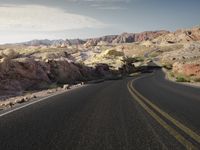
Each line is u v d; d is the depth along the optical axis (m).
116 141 6.69
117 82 40.34
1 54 34.94
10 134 7.72
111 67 83.19
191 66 50.41
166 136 7.02
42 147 6.29
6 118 10.65
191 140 6.56
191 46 186.12
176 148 5.93
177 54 166.50
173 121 9.01
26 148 6.23
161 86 29.58
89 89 27.12
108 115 10.65
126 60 99.38
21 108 13.74
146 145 6.24
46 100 17.55
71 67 48.75
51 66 42.97
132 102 14.73
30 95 24.05
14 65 31.52
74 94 21.59
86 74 55.22
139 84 33.91
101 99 16.84
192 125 8.33
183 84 33.47
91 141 6.75
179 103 14.03
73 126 8.68
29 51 111.94
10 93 26.06
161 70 109.25
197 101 14.96
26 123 9.38
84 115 10.78
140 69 109.00
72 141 6.79
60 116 10.69
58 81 40.56
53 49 132.12
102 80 52.91
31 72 33.66
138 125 8.56
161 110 11.51
